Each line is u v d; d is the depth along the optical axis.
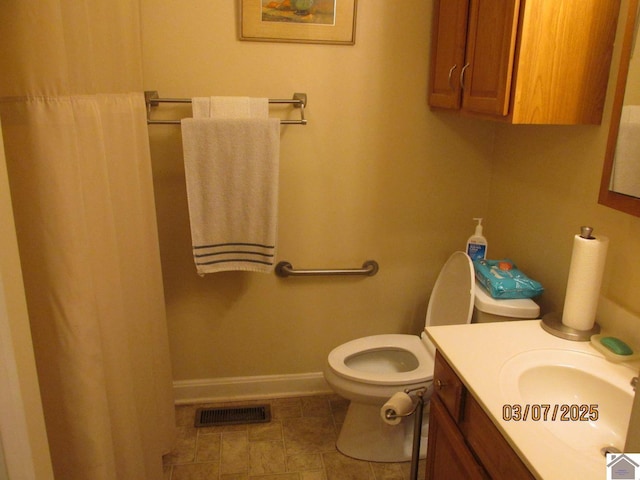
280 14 2.03
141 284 1.70
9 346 0.92
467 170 2.30
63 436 1.25
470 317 1.82
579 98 1.52
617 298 1.53
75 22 1.21
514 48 1.48
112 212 1.41
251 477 2.02
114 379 1.41
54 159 1.11
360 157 2.23
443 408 1.49
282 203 2.24
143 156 1.75
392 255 2.38
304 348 2.47
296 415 2.39
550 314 1.61
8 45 1.05
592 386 1.31
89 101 1.28
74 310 1.18
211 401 2.47
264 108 1.99
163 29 2.00
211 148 1.96
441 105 2.02
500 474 1.15
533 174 1.96
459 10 1.81
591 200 1.64
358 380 1.92
